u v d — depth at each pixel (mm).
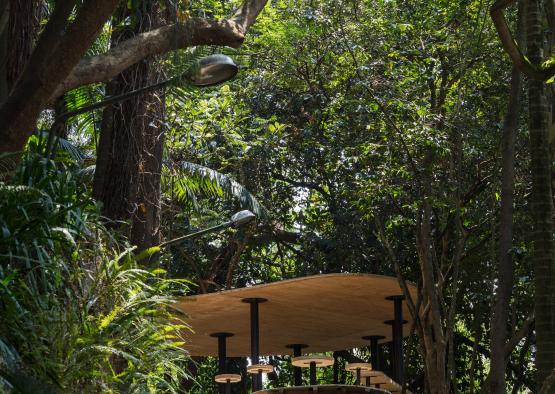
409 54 12242
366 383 11211
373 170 11812
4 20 7156
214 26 7473
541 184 7789
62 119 6359
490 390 8781
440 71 11836
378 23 12328
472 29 11680
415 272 15516
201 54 7812
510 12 11961
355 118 12195
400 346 11281
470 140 11742
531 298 10641
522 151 11898
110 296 5531
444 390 10219
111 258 6090
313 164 15500
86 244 5887
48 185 5680
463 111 11609
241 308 11273
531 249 11102
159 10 8188
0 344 4570
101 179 8281
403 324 12562
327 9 12359
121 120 8234
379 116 11734
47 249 5379
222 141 14961
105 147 8328
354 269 15961
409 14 12469
